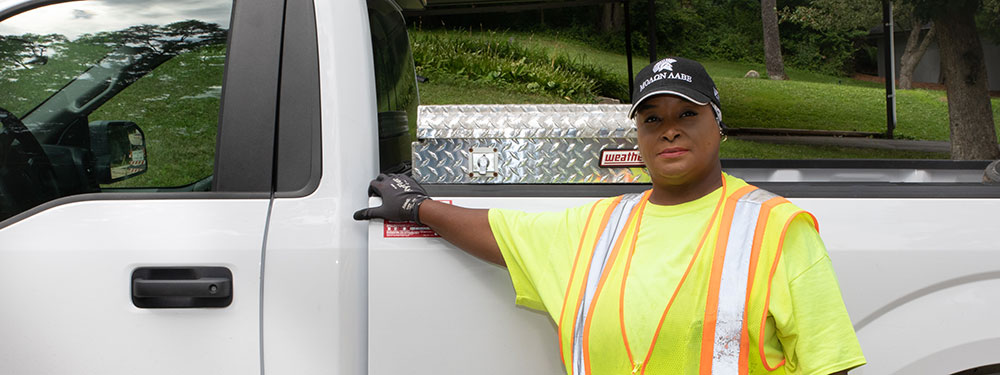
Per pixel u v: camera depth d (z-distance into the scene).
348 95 1.96
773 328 1.50
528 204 1.90
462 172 2.03
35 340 1.85
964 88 8.40
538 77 9.70
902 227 1.81
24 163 1.99
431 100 9.36
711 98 1.54
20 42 2.03
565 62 9.83
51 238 1.87
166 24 2.03
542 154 2.02
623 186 1.96
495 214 1.77
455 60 9.70
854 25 13.23
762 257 1.47
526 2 4.11
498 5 4.11
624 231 1.62
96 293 1.84
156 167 2.04
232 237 1.85
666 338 1.50
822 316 1.43
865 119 11.62
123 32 2.04
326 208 1.87
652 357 1.51
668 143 1.55
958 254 1.80
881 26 13.52
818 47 14.10
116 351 1.85
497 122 2.02
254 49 1.98
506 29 10.57
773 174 3.17
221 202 1.88
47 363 1.86
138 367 1.85
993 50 12.48
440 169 2.03
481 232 1.77
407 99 2.69
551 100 9.60
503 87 9.59
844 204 1.84
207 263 1.84
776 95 12.12
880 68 14.20
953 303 1.82
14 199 1.96
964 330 1.82
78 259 1.85
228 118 1.94
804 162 3.15
